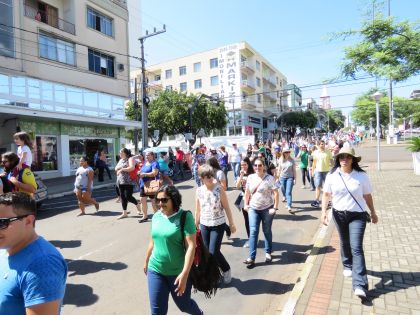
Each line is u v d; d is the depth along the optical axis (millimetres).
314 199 10914
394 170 16391
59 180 19375
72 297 4543
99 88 25188
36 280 1700
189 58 57625
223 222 4773
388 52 7480
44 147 20562
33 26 20328
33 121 19719
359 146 39812
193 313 3395
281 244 6578
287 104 83062
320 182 9633
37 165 19969
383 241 5988
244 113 54031
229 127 53812
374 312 3693
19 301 1731
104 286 4867
